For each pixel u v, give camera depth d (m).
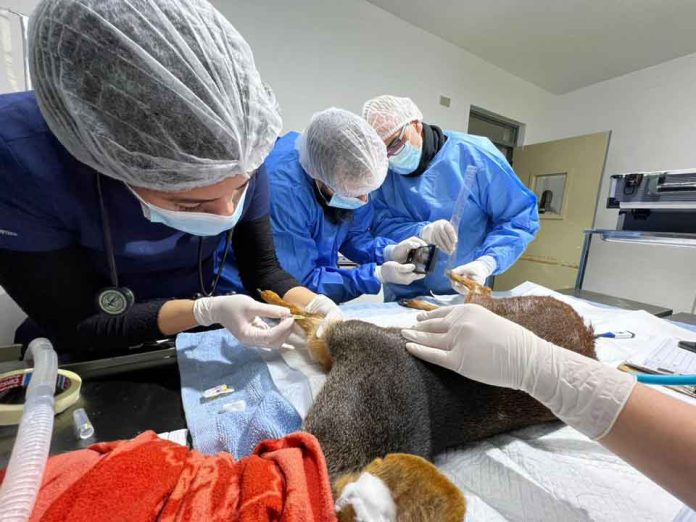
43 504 0.27
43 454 0.33
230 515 0.28
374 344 0.57
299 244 1.30
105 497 0.26
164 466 0.31
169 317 0.77
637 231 2.01
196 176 0.58
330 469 0.40
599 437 0.43
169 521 0.26
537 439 0.57
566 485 0.47
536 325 0.66
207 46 0.52
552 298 0.77
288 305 0.87
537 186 3.55
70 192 0.66
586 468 0.50
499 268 1.41
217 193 0.64
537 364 0.50
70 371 0.66
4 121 0.61
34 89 0.50
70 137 0.54
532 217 1.50
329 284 1.38
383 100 1.40
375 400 0.47
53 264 0.67
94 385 0.65
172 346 0.84
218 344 0.81
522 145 3.75
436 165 1.52
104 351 0.82
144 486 0.28
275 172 1.28
